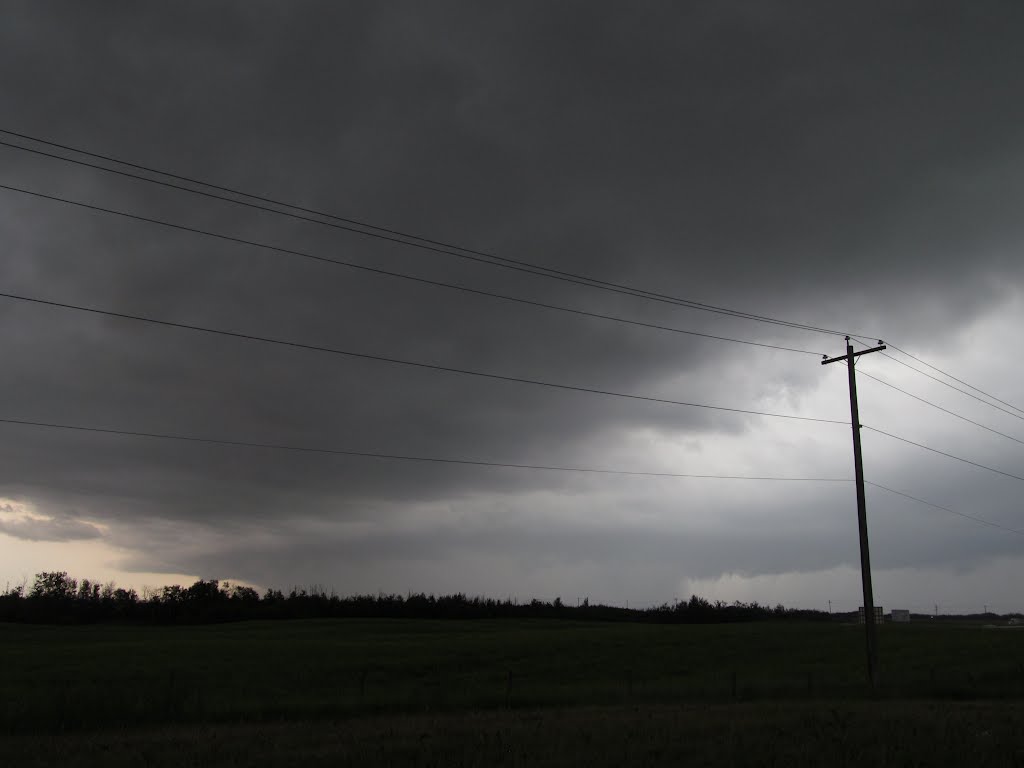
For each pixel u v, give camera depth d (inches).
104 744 925.2
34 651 2655.0
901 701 1411.2
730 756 731.4
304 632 3961.6
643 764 705.0
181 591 6117.1
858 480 1600.6
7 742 983.6
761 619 6122.1
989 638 2960.1
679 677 2122.3
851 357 1644.9
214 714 1321.4
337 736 940.0
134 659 2386.8
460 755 750.5
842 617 6245.1
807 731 884.6
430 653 2588.6
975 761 704.4
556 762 711.1
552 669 2293.3
